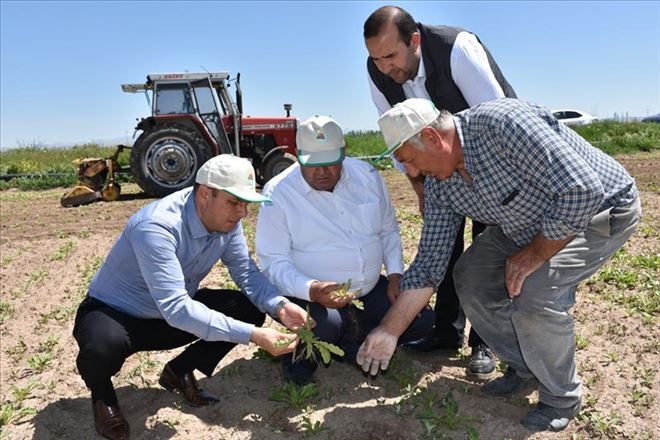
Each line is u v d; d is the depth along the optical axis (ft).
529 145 8.88
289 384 12.02
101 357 10.37
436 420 10.77
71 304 18.13
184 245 10.56
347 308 12.60
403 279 11.02
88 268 21.80
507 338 11.27
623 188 9.79
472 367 12.41
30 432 11.32
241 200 10.05
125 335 10.59
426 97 12.12
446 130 9.36
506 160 9.31
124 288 10.85
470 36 11.69
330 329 11.78
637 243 21.27
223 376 12.86
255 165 45.03
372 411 11.23
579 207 8.71
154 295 10.29
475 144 9.41
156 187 40.55
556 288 9.73
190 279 11.23
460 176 9.84
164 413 11.44
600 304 15.57
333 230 11.96
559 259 9.77
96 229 29.37
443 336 13.44
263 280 11.81
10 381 13.53
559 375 10.23
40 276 21.29
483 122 9.29
